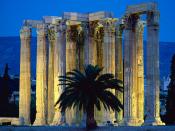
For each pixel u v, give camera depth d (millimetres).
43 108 105125
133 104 89875
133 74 90812
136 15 91125
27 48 107750
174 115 111375
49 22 105062
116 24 98125
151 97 86188
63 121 95688
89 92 77938
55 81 101375
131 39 91188
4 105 154750
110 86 78812
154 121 84438
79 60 103812
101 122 94438
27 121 106438
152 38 86750
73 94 78188
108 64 95562
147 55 87312
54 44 104375
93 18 99062
